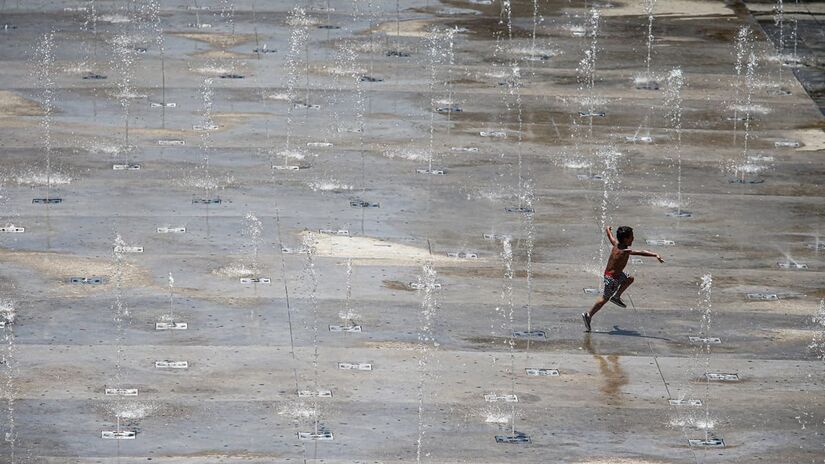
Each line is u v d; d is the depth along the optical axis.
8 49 88.44
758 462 42.97
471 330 51.38
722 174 70.69
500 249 59.34
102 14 97.94
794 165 72.50
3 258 56.41
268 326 51.06
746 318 53.47
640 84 85.50
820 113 81.44
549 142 74.31
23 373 46.72
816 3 105.06
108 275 55.12
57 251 57.28
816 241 62.03
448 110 78.81
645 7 103.38
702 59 90.94
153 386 46.25
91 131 73.25
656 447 43.59
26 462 41.19
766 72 88.75
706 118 79.56
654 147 74.31
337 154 70.88
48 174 66.50
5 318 50.91
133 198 63.75
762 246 61.09
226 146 71.50
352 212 62.97
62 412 44.31
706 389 47.66
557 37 95.06
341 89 82.06
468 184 67.38
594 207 64.94
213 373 47.31
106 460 41.44
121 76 83.31
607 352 50.12
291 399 45.75
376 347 49.72
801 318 53.62
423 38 93.62
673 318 53.09
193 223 60.88
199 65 86.00
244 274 55.59
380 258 57.75
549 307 53.59
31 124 74.00
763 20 100.56
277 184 66.25
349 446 42.84
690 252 59.94
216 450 42.31
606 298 51.19
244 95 80.38
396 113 78.00
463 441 43.47
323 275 55.78
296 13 99.50
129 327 50.59
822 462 43.12
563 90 83.56
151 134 73.06
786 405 46.78
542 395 46.69
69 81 82.00
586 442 43.72
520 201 65.31
